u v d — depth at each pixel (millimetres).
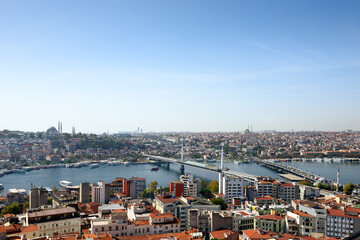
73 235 185625
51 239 173750
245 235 195500
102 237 188500
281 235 195000
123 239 193250
